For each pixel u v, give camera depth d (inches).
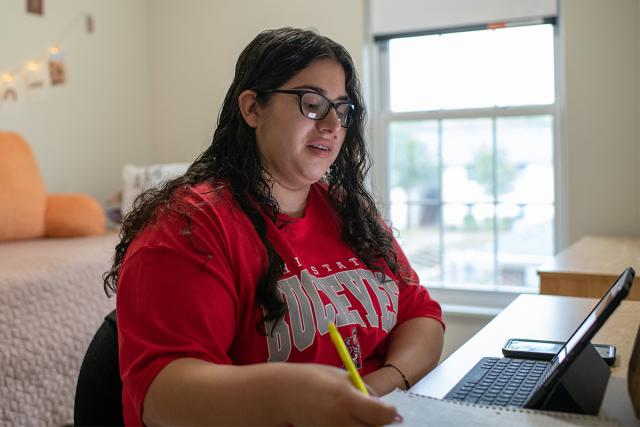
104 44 136.9
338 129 46.2
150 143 148.5
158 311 36.0
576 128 111.6
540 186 121.5
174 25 144.3
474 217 126.9
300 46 45.2
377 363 48.3
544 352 42.4
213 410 29.5
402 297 52.7
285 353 41.0
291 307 41.5
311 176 46.2
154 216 40.7
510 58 122.1
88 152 133.8
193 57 142.9
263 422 28.1
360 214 51.1
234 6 137.9
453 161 127.8
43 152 124.5
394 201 132.8
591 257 83.9
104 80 137.0
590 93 110.3
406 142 131.2
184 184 44.0
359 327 44.7
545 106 119.4
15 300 78.8
